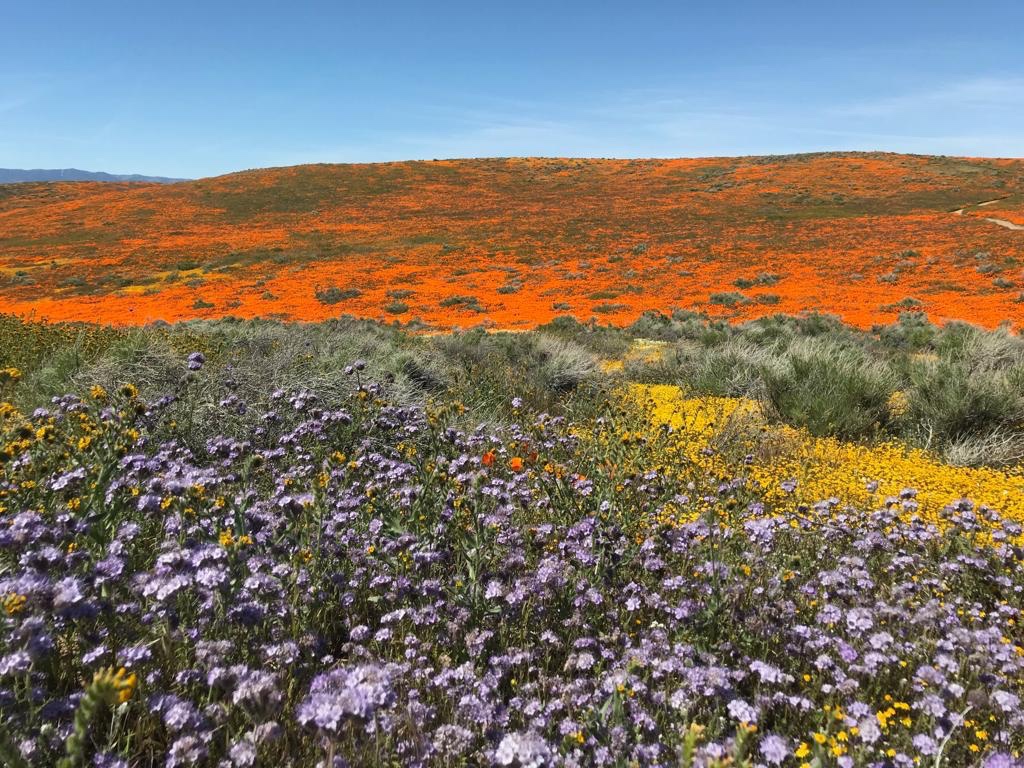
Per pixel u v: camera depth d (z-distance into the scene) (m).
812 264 48.88
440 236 67.56
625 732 2.13
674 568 3.66
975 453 7.56
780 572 3.54
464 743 2.04
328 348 10.47
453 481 3.91
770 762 2.11
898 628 3.22
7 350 8.80
